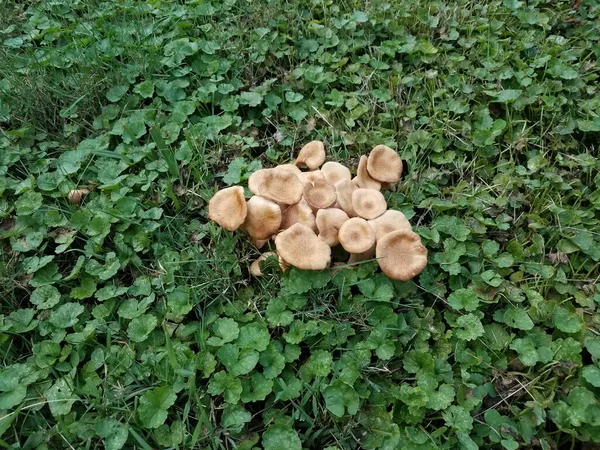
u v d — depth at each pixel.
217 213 0.42
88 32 0.62
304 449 0.36
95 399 0.36
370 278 0.43
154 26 0.63
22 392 0.35
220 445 0.35
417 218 0.49
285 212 0.43
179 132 0.53
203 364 0.38
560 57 0.64
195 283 0.43
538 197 0.51
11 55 0.59
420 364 0.39
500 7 0.70
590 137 0.58
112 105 0.55
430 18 0.67
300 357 0.40
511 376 0.39
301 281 0.41
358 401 0.36
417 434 0.36
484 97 0.59
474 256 0.45
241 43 0.62
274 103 0.57
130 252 0.44
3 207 0.47
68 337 0.38
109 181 0.48
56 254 0.44
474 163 0.53
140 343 0.39
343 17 0.66
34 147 0.52
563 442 0.37
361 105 0.57
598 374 0.38
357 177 0.47
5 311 0.41
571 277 0.46
